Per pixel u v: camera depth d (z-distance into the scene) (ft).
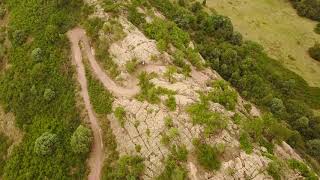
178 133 229.66
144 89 257.34
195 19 378.12
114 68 273.13
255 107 310.65
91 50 291.58
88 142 244.63
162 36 296.92
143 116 242.37
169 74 261.44
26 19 324.39
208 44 355.77
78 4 315.17
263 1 467.93
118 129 246.68
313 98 358.84
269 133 262.88
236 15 439.22
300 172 233.35
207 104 244.83
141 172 226.17
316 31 434.30
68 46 296.10
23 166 252.83
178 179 214.07
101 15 298.35
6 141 277.23
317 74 385.09
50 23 312.09
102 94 263.08
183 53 291.17
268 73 364.17
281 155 250.98
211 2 449.48
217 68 335.06
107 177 232.53
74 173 241.35
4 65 312.91
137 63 271.49
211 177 218.59
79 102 267.18
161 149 228.63
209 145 226.79
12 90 292.40
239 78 332.60
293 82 354.54
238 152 228.02
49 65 290.35
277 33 425.69
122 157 230.89
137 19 305.94
